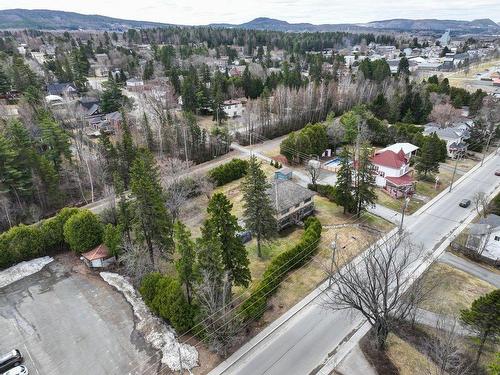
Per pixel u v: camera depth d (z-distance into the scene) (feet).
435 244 148.25
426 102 309.63
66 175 198.29
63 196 188.14
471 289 121.90
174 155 229.04
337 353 98.17
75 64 412.98
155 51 560.20
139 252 127.24
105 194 174.40
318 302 116.78
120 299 123.95
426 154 202.90
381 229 158.61
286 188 167.12
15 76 317.83
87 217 143.13
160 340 105.50
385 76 398.21
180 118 270.05
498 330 84.23
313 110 307.17
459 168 227.81
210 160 241.35
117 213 151.94
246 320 107.24
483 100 324.19
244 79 380.99
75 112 273.13
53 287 131.03
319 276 128.98
